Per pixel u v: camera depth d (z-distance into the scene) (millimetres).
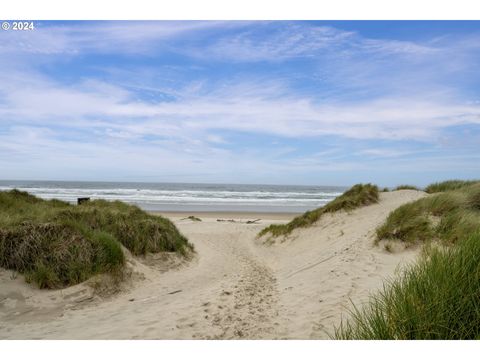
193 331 4230
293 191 73000
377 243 7617
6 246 6414
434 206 8219
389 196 12750
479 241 3717
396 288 3533
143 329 4367
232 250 12797
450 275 3213
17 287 5848
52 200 12422
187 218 23375
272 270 9344
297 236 12438
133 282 6977
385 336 2971
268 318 4727
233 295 5996
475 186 9547
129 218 9445
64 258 6535
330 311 4574
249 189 79062
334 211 12406
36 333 4453
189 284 7449
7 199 10445
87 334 4293
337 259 7605
